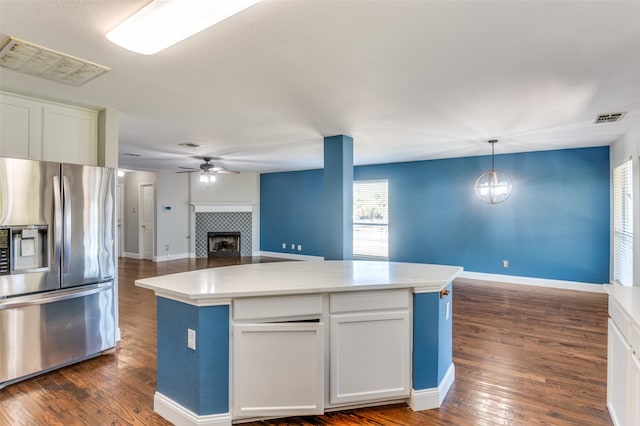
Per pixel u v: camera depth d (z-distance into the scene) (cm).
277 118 375
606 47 211
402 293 239
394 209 745
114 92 293
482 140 495
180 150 575
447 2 165
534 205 602
